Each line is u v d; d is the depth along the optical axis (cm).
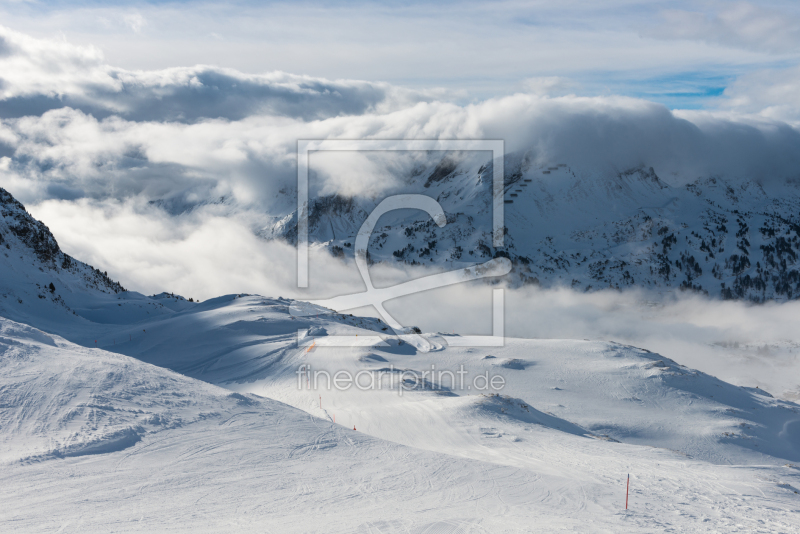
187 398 3603
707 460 6838
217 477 2566
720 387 9975
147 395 3453
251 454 2920
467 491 2730
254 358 9244
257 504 2302
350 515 2256
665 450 5034
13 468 2384
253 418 3538
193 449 2873
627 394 9188
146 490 2336
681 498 2902
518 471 3184
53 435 2714
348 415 5472
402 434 4825
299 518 2178
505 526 2216
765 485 3328
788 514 2700
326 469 2864
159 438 2942
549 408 8088
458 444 4519
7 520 1958
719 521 2498
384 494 2583
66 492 2239
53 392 3153
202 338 10794
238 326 11412
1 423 2762
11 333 4012
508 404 6212
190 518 2095
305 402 6281
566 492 2836
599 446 4872
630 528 2302
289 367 8556
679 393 9381
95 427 2858
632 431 7550
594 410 8281
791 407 9688
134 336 11162
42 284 14550
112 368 3712
